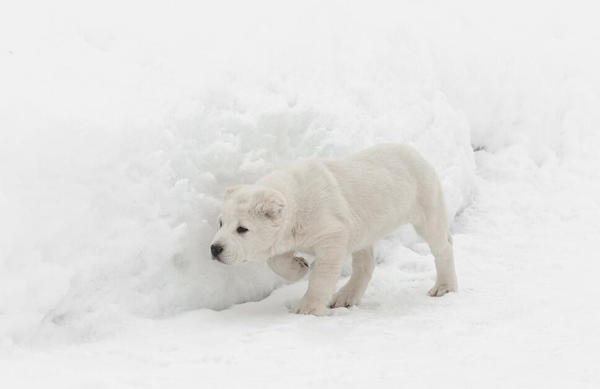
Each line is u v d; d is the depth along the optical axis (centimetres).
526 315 500
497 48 950
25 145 460
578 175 898
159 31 691
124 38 657
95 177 484
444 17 965
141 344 437
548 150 927
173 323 485
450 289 591
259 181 535
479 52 915
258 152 591
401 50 813
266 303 557
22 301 423
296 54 715
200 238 535
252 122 584
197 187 545
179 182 527
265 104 605
